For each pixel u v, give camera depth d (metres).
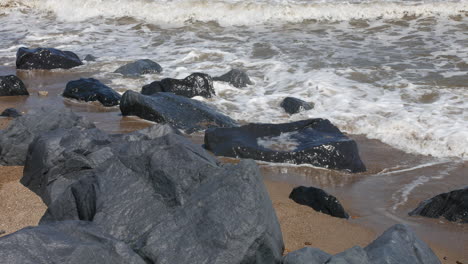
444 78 11.13
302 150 7.41
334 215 5.86
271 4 17.42
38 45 14.72
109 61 13.07
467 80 10.98
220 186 4.49
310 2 17.69
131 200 4.73
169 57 13.35
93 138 6.06
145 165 4.97
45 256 3.61
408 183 6.93
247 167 4.59
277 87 11.02
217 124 8.87
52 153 5.77
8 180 6.11
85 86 10.43
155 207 4.63
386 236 4.54
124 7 17.69
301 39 14.67
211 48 14.01
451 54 12.84
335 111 9.54
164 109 9.03
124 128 8.70
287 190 6.59
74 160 5.73
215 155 7.67
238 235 4.13
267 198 4.67
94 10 17.77
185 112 9.05
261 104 10.09
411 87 10.66
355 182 6.97
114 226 4.55
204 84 10.51
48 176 5.69
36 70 12.52
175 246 4.16
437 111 9.31
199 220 4.30
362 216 6.00
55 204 5.14
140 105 9.08
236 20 16.89
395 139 8.38
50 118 6.87
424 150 7.98
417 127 8.64
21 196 5.72
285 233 5.38
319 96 10.30
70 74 12.16
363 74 11.51
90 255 3.75
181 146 5.04
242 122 9.27
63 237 3.86
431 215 5.98
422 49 13.36
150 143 5.24
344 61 12.48
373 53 13.12
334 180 7.01
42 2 18.59
